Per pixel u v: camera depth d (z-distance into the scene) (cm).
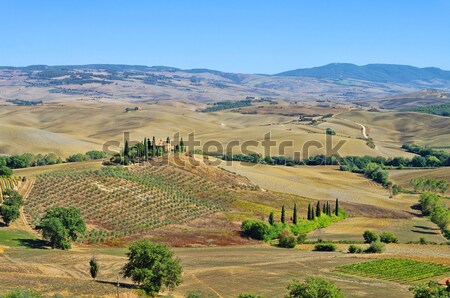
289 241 16488
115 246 14662
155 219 17038
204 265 13150
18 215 14950
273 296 10619
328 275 12862
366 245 16900
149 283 9788
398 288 11962
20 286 8994
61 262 11769
